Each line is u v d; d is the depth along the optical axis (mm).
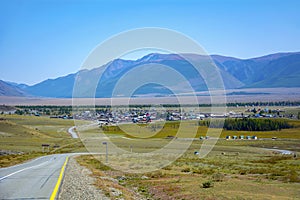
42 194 17484
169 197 21938
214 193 21328
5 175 26875
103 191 20641
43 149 84812
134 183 29094
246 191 21844
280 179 27656
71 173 29266
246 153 74438
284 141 111938
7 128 135125
